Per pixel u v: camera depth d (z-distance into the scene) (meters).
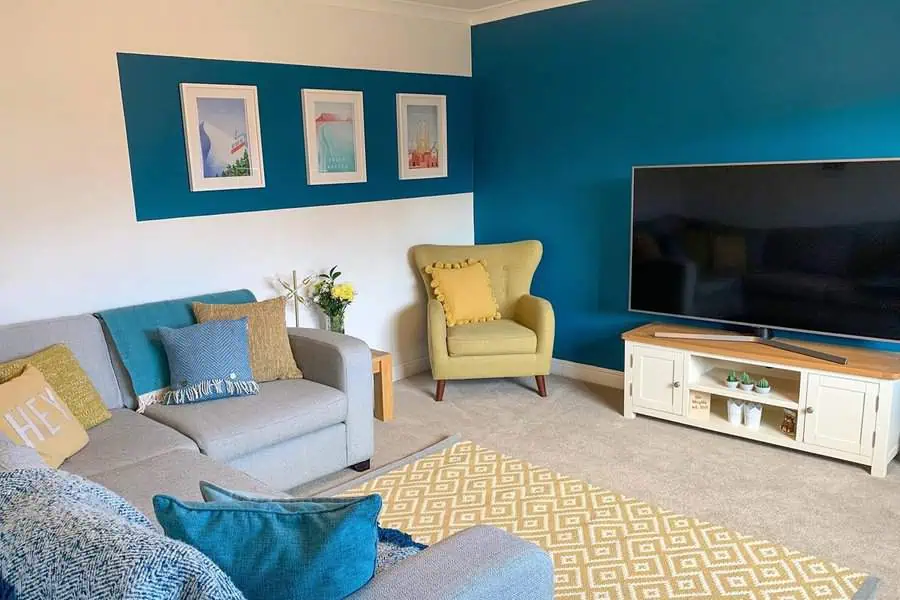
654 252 3.85
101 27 3.18
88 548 1.07
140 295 3.46
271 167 3.91
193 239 3.62
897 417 3.18
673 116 3.99
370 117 4.37
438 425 3.91
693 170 3.62
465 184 5.07
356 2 4.16
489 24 4.78
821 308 3.31
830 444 3.25
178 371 3.05
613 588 2.39
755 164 3.40
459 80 4.89
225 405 2.97
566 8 4.36
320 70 4.06
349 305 4.41
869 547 2.58
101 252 3.30
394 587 1.31
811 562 2.49
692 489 3.07
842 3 3.31
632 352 3.86
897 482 3.08
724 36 3.72
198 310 3.34
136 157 3.37
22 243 3.06
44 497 1.26
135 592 0.98
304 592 1.22
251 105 3.76
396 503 3.02
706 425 3.65
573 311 4.68
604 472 3.26
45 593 1.04
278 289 4.03
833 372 3.17
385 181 4.52
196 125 3.54
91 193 3.24
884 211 3.06
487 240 5.12
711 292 3.67
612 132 4.27
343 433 3.19
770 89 3.60
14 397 2.41
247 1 3.68
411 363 4.87
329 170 4.18
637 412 3.92
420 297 4.86
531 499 3.02
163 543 1.06
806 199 3.27
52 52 3.05
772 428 3.54
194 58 3.51
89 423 2.75
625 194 4.27
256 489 2.25
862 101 3.32
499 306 4.68
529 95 4.66
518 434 3.75
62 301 3.20
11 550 1.13
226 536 1.25
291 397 3.06
